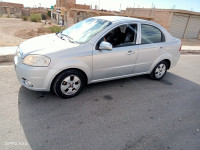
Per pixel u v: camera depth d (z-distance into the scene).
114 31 3.48
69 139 2.33
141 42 3.92
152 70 4.53
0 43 7.49
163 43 4.33
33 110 2.87
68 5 23.75
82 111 2.99
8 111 2.76
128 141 2.42
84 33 3.55
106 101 3.41
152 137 2.55
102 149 2.23
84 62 3.16
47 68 2.83
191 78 5.34
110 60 3.50
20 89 3.47
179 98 3.91
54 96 3.37
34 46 3.11
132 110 3.21
